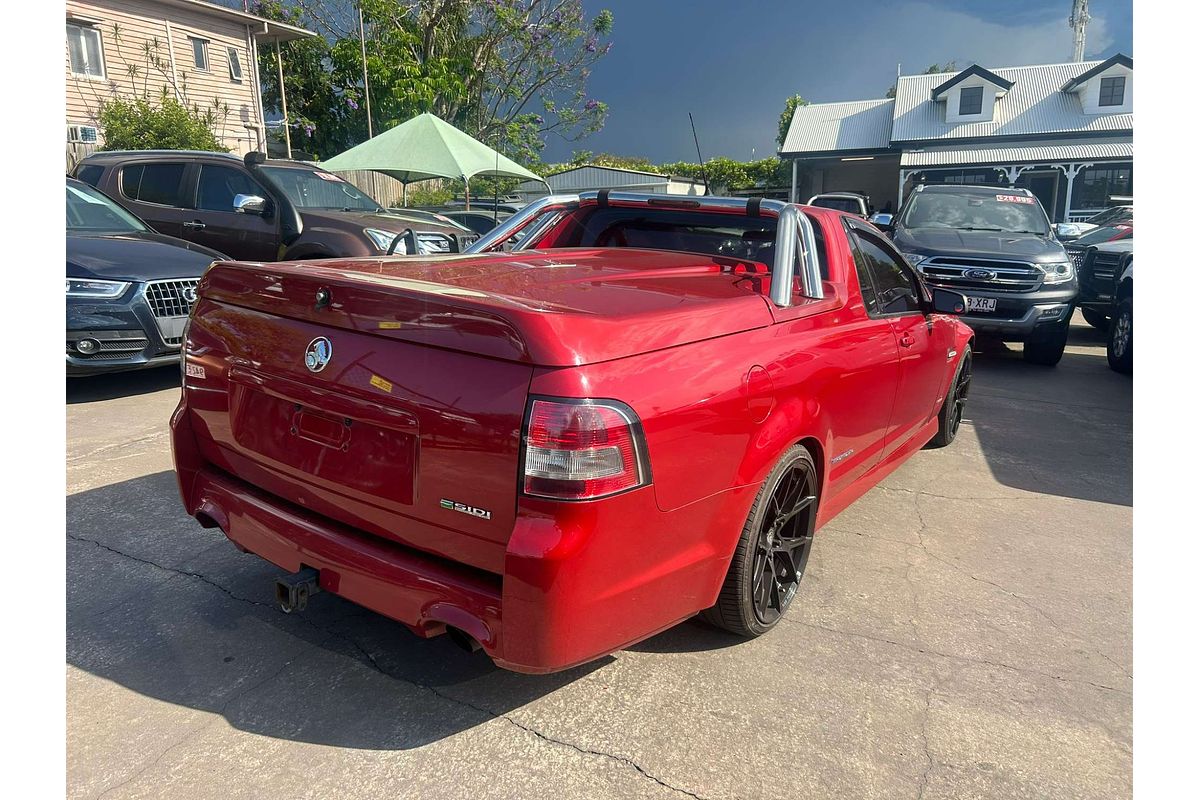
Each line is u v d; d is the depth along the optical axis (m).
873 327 3.46
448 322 2.10
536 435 1.95
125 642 2.74
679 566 2.32
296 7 25.81
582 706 2.51
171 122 16.86
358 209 9.55
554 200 4.04
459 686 2.59
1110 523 4.23
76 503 3.87
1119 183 33.88
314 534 2.40
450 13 28.09
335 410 2.31
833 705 2.57
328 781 2.15
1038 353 8.80
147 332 5.87
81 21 17.66
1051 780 2.27
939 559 3.72
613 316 2.19
